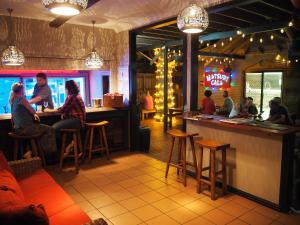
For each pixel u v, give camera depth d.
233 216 2.92
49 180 2.79
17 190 2.03
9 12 4.18
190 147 4.09
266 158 3.11
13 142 4.24
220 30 5.58
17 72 5.64
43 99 4.81
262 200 3.18
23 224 1.47
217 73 8.74
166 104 7.52
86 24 5.12
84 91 6.69
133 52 5.38
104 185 3.77
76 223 1.98
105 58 5.61
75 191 3.56
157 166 4.58
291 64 6.68
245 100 5.93
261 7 4.11
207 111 5.71
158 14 4.34
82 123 4.48
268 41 7.54
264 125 3.24
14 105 3.93
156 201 3.28
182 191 3.56
